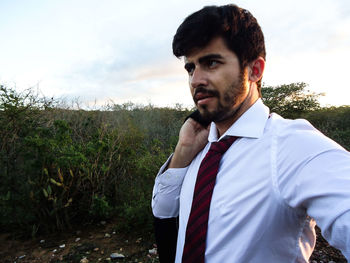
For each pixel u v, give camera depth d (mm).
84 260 2305
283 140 696
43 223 2771
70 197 2914
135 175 3426
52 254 2426
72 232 2836
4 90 3029
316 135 656
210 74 788
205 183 815
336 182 551
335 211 524
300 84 6066
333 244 546
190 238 802
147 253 2408
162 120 7086
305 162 619
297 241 687
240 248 692
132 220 2842
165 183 1115
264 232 669
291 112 6215
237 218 708
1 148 2955
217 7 802
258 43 815
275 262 675
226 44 769
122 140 3768
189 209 913
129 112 6914
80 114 4602
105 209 2814
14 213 2770
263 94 6332
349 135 4340
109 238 2699
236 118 859
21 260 2348
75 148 3096
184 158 1090
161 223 1158
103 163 3094
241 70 788
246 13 803
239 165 756
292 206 635
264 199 672
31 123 3213
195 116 1089
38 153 2686
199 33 770
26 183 2729
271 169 677
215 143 875
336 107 6285
